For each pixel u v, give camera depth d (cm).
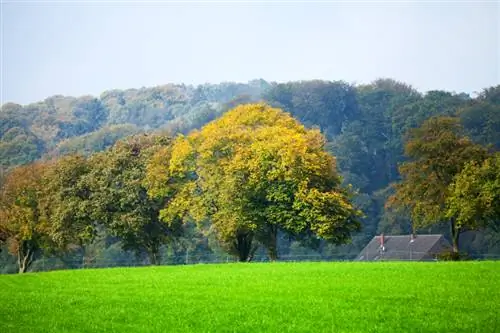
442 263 4909
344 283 3828
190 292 3662
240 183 6619
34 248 8700
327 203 6556
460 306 2973
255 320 2803
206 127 7344
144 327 2731
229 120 7281
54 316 3006
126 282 4331
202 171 7038
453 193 6525
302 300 3244
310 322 2733
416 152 7306
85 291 3875
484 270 4284
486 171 6450
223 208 6688
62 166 8006
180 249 10381
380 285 3694
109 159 7881
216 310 3048
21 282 4519
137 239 7662
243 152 6725
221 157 7056
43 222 7900
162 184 7275
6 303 3406
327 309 2989
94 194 7519
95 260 10888
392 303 3103
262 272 4719
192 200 7088
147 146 8038
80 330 2712
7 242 8794
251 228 6569
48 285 4266
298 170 6594
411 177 7256
